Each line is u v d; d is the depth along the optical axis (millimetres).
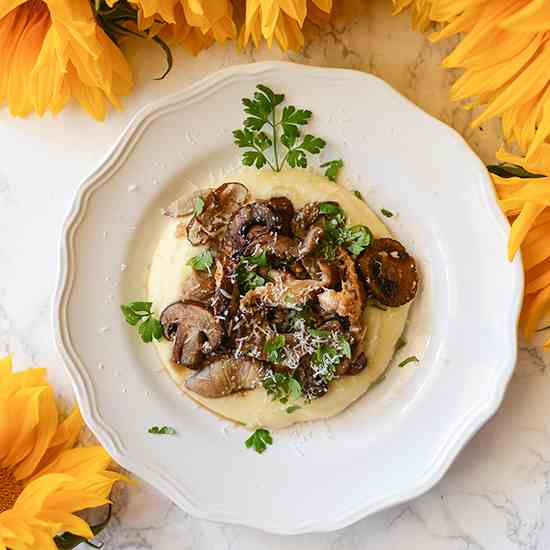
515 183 465
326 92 493
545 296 474
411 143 496
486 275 493
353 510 495
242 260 491
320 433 510
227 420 512
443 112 515
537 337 513
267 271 495
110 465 531
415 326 508
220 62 519
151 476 503
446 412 498
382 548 524
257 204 489
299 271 493
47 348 531
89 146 527
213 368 500
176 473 506
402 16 513
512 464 516
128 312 506
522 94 388
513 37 383
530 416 514
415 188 500
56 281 511
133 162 502
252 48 518
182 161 506
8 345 531
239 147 503
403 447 501
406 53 515
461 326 498
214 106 498
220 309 491
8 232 530
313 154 507
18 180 529
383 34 516
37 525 462
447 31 384
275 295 484
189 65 519
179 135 502
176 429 509
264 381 496
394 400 507
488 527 518
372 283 488
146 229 514
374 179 507
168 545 528
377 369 503
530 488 515
